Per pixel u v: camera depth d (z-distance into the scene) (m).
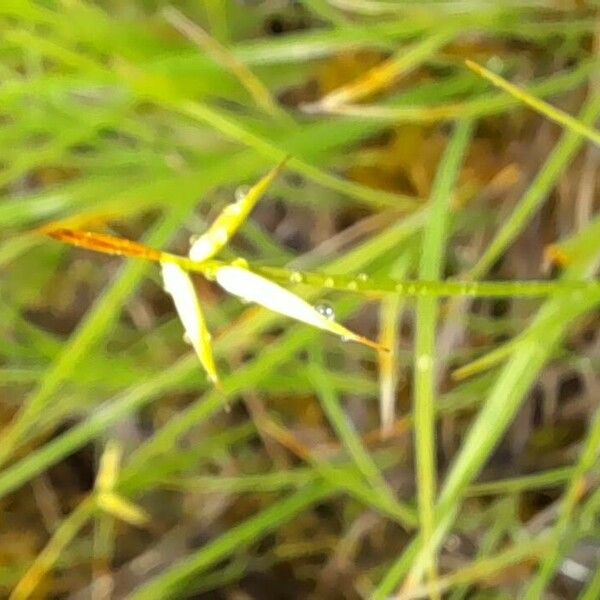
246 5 0.13
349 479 0.11
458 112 0.11
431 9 0.11
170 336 0.13
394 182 0.13
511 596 0.12
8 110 0.12
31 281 0.14
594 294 0.10
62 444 0.11
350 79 0.13
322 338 0.12
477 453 0.10
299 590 0.13
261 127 0.12
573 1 0.12
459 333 0.12
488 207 0.12
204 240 0.08
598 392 0.12
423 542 0.10
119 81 0.11
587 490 0.11
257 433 0.14
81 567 0.14
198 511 0.14
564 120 0.09
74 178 0.14
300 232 0.14
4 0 0.11
